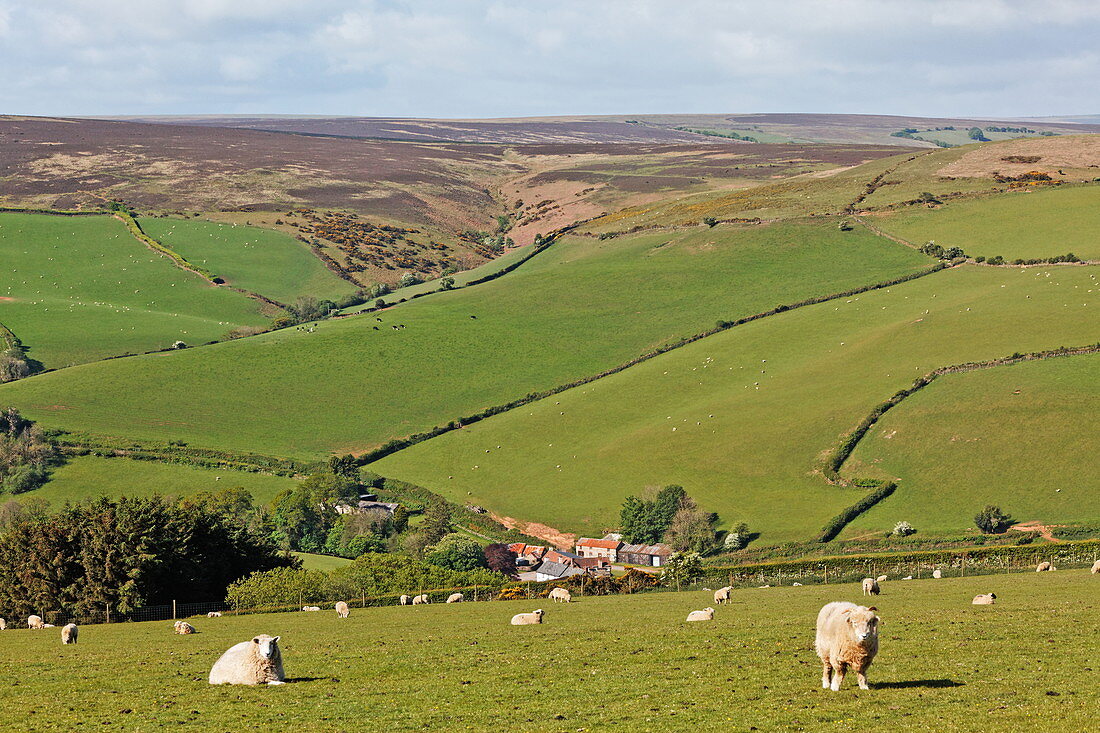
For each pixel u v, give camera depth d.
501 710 23.16
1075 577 53.59
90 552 60.56
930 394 123.38
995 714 20.19
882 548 94.88
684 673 26.75
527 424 142.50
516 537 111.69
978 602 42.53
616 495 117.69
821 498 107.56
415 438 140.88
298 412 149.12
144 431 138.38
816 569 74.56
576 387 154.50
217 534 69.25
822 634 23.17
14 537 61.44
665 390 146.88
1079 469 101.50
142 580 61.28
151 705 24.69
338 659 31.77
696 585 70.94
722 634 34.41
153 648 37.47
